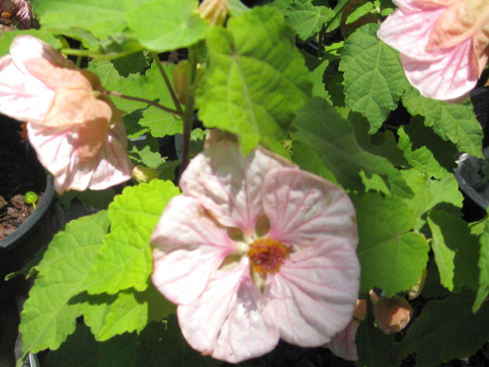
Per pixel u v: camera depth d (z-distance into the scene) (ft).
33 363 1.18
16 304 1.41
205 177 0.65
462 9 0.72
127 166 0.76
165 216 0.65
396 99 1.07
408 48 0.74
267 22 0.59
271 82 0.61
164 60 2.15
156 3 0.64
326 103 0.72
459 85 0.74
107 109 0.72
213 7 0.63
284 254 0.69
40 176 1.62
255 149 0.63
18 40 0.70
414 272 0.75
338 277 0.65
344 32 1.28
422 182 0.93
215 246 0.70
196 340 0.69
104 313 0.76
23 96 0.69
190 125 0.78
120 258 0.72
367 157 0.71
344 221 0.64
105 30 0.69
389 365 0.94
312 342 0.68
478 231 0.87
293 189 0.64
